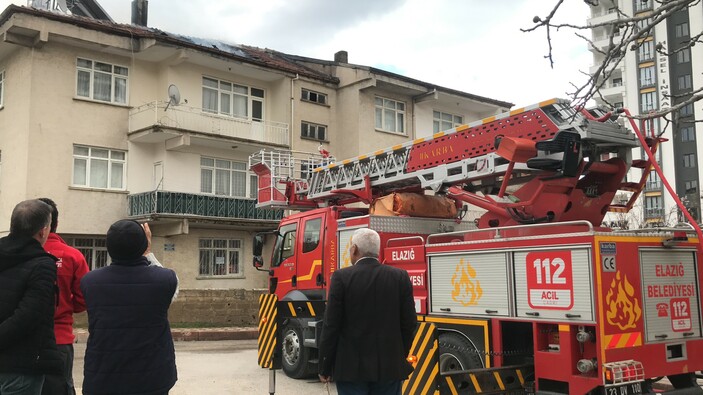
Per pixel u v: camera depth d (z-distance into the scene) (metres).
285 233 10.37
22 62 20.00
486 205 7.25
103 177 21.08
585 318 5.18
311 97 25.94
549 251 5.54
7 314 3.66
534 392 5.72
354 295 4.30
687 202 11.65
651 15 5.35
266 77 24.92
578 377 5.19
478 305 6.18
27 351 3.68
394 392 4.34
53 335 3.83
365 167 9.38
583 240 5.28
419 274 6.91
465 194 7.54
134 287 3.73
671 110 5.55
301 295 9.44
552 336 5.54
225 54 22.80
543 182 6.74
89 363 3.63
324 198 10.44
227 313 17.39
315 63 27.67
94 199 20.66
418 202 8.62
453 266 6.53
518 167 6.90
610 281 5.24
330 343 4.30
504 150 6.66
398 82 26.55
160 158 21.95
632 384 5.20
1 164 20.75
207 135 21.88
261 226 23.39
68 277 4.48
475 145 7.52
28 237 3.81
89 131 20.73
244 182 24.03
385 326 4.29
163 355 3.76
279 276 10.37
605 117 6.32
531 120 6.87
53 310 3.81
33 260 3.76
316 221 9.59
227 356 12.20
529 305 5.66
